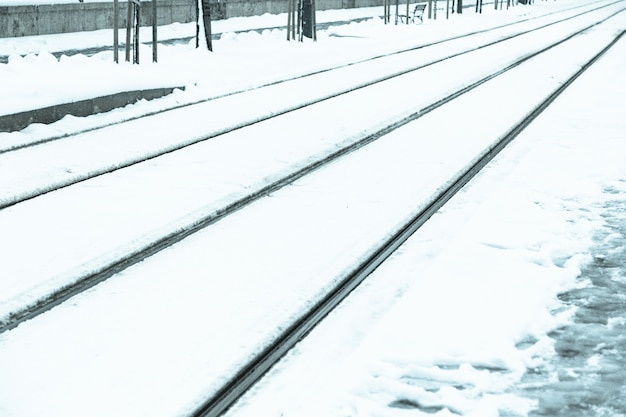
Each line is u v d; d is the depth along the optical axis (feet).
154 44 67.21
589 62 78.89
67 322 19.40
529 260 23.00
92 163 35.14
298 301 20.61
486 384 16.25
